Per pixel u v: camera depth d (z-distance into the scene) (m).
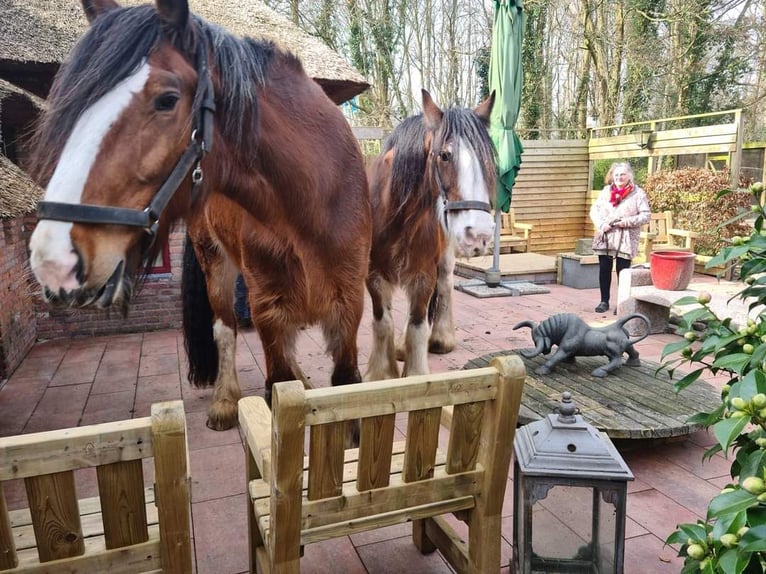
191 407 3.51
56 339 5.11
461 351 4.62
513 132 6.49
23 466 1.07
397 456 1.83
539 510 1.72
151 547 1.26
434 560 2.04
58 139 1.44
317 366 4.31
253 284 2.43
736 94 12.71
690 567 1.19
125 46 1.49
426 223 3.37
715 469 2.67
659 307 5.04
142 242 1.55
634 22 13.28
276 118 2.08
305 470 1.73
